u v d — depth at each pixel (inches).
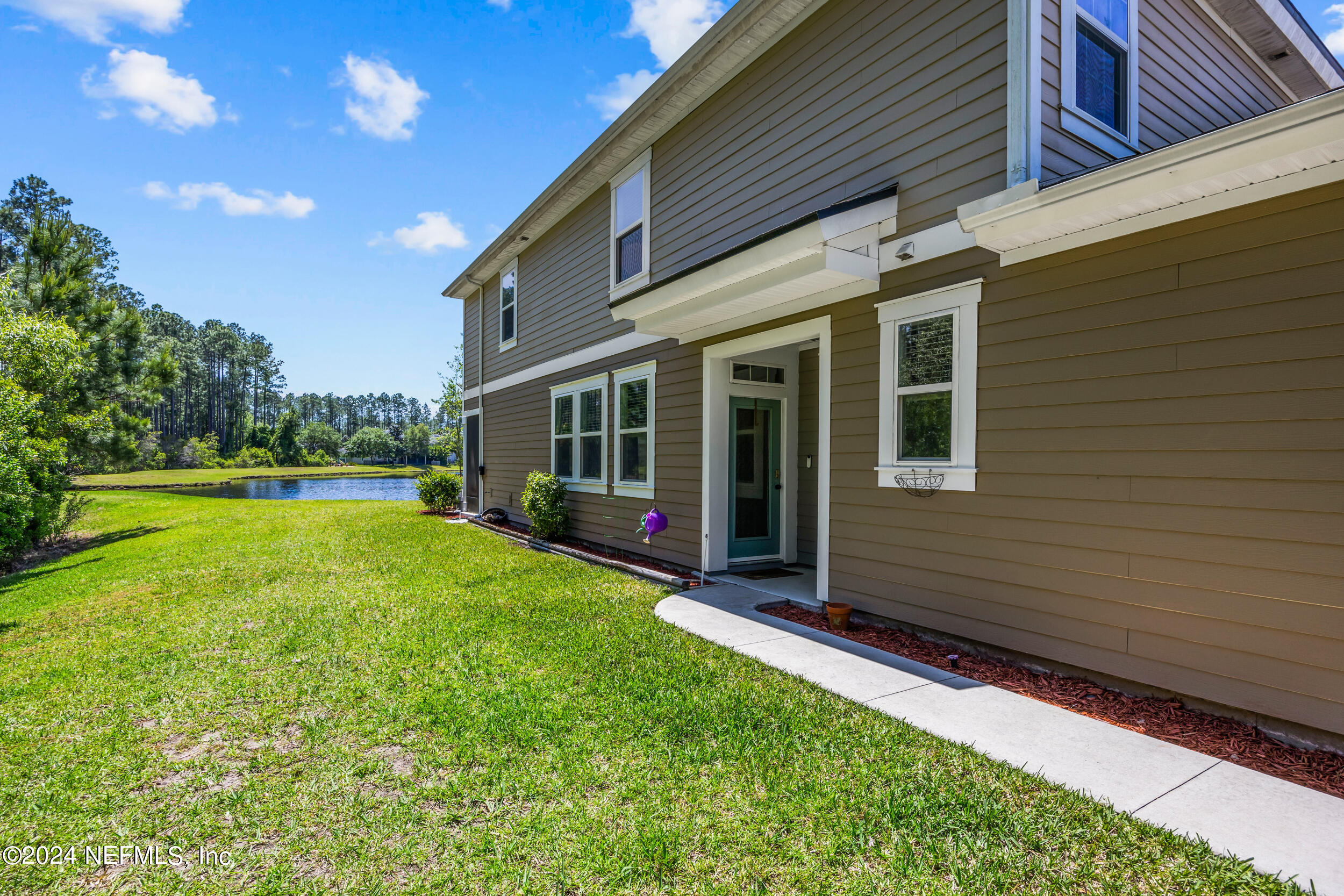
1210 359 125.5
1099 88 178.5
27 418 400.5
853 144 207.6
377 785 106.1
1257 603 119.0
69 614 227.8
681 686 147.3
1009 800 97.7
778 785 102.9
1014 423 159.5
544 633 193.5
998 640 162.7
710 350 275.0
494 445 538.9
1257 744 114.8
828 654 171.3
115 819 96.7
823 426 217.8
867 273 192.7
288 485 1519.4
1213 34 224.5
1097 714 130.3
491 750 116.9
